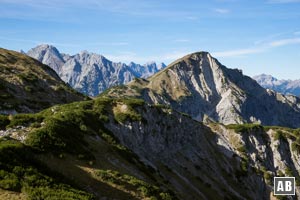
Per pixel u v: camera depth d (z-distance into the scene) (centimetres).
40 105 7794
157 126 7562
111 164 4025
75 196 2533
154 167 5725
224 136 10656
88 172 3372
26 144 3294
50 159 3244
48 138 3534
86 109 6338
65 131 3962
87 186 3095
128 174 3969
